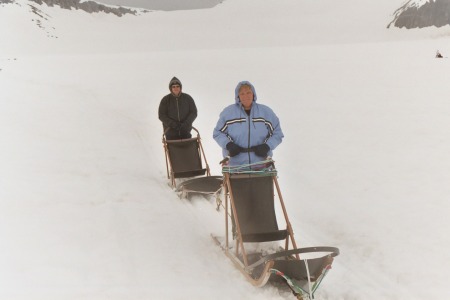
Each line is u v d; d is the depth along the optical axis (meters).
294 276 5.70
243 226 6.46
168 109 10.79
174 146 10.66
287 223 6.24
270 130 6.61
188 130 10.93
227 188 6.81
